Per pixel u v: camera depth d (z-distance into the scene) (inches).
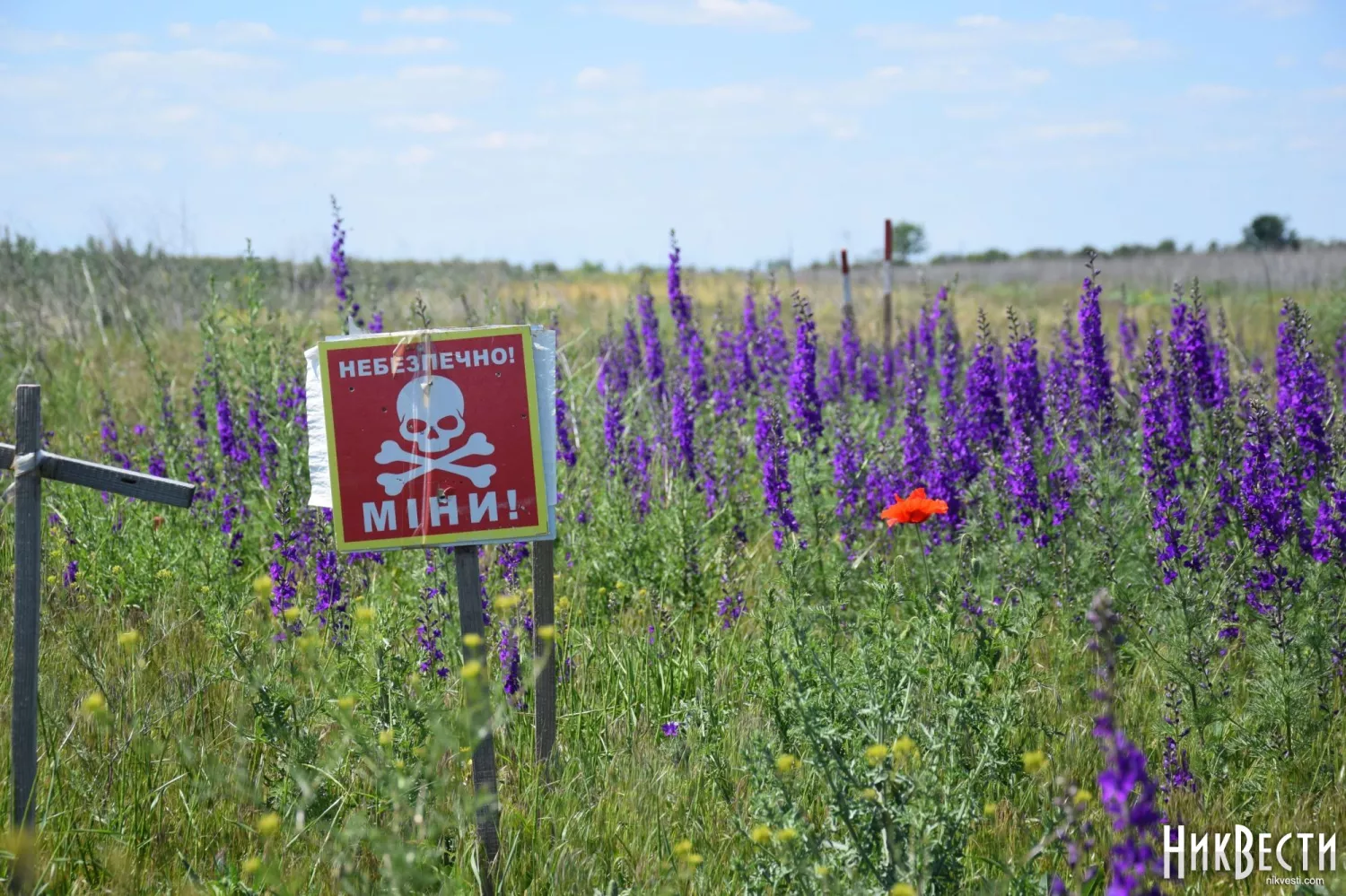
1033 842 156.1
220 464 329.4
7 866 147.3
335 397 157.8
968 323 832.9
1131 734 195.9
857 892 131.0
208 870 155.8
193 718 189.2
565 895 149.9
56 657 211.5
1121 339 523.2
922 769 145.0
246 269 376.8
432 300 661.9
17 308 588.7
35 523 150.0
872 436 336.8
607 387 379.6
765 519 322.0
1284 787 184.7
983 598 243.3
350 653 189.9
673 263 411.8
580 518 299.6
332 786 167.5
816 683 173.9
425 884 141.5
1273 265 1365.7
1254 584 224.7
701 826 165.6
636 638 228.7
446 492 157.8
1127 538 258.8
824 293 1162.0
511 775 179.9
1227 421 269.0
